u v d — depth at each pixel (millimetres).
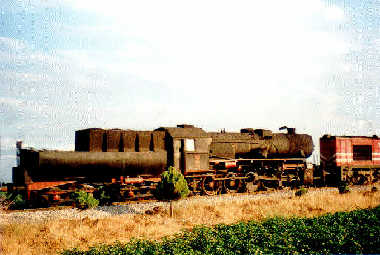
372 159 31766
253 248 11211
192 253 10844
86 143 19812
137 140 20984
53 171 17750
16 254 11570
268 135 27859
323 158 31062
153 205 19250
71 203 19156
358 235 12508
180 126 24438
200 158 22938
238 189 25359
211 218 17141
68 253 11547
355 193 24359
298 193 22812
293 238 12383
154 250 11242
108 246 11969
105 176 19344
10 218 15508
